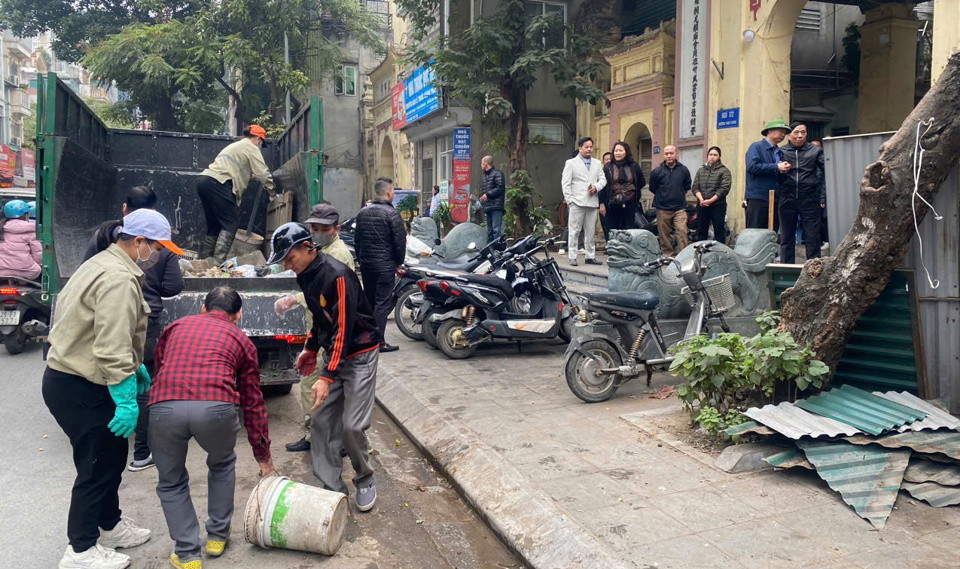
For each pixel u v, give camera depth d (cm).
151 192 563
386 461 528
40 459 517
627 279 686
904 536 356
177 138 962
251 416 376
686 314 709
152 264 502
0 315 838
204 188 740
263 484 380
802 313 502
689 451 474
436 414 576
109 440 347
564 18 1806
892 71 1323
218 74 2561
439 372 721
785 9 1040
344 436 412
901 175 449
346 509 388
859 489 393
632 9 1745
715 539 354
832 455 421
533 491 413
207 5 2673
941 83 443
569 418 557
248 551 378
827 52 1508
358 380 411
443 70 1509
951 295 491
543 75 1792
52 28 2877
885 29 1323
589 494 410
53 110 607
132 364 340
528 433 521
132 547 381
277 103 2670
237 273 618
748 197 894
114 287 337
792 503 394
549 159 1812
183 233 931
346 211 3369
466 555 383
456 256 1139
